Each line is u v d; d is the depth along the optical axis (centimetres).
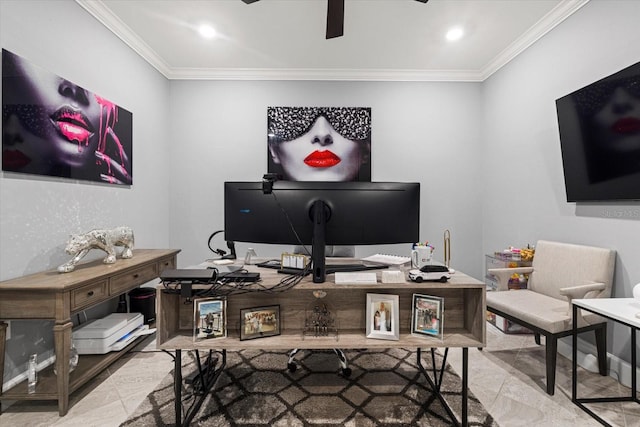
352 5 241
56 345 163
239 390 191
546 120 267
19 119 184
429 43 298
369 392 189
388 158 362
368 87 361
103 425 160
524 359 232
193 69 351
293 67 348
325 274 163
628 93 189
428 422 162
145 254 258
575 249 226
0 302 164
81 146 229
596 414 167
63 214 216
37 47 196
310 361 228
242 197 177
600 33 215
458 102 364
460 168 365
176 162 359
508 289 278
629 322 145
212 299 154
